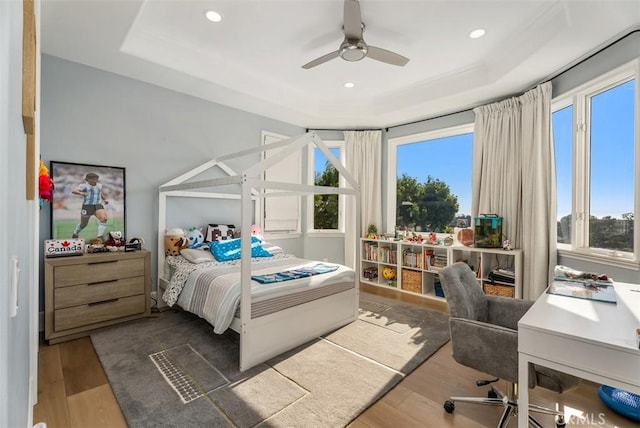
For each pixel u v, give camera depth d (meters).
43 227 2.95
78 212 3.13
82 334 2.83
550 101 3.22
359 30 2.46
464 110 4.31
